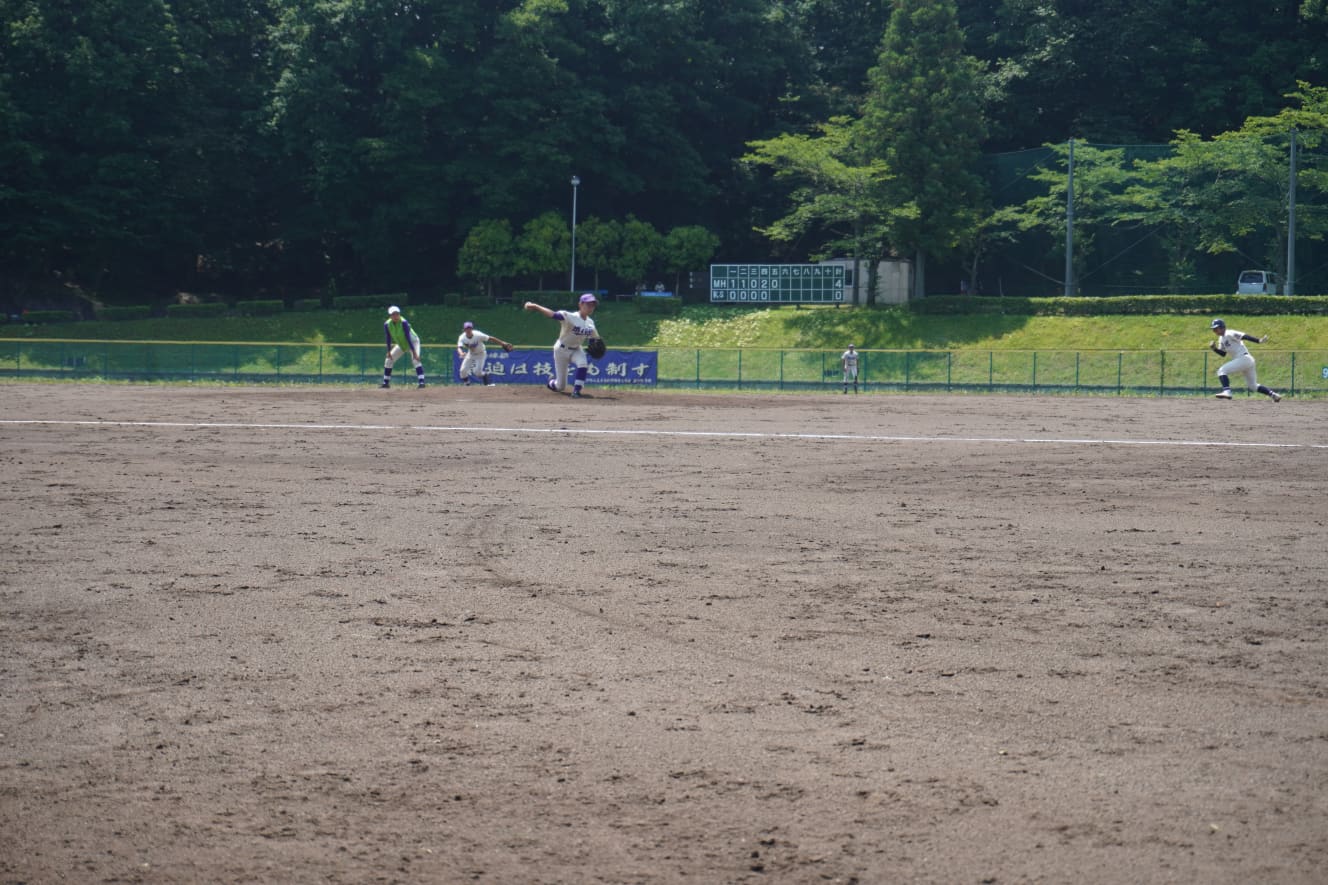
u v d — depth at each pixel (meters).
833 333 57.09
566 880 3.46
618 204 73.19
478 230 65.38
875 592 7.04
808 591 7.06
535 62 67.25
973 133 62.81
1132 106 73.38
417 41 69.50
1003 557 8.17
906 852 3.61
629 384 39.09
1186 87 70.88
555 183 69.88
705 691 5.09
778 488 11.66
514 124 68.88
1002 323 55.78
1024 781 4.11
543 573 7.58
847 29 78.38
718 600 6.82
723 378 44.84
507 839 3.71
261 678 5.27
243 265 73.75
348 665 5.48
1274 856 3.57
